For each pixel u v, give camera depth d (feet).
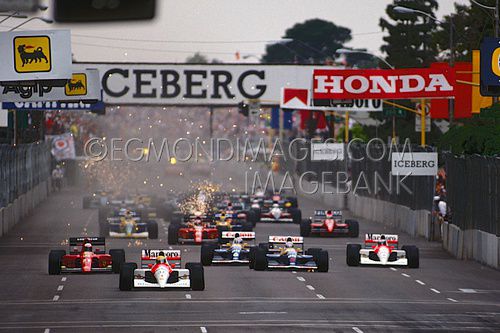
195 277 410.31
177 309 356.59
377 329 309.42
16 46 404.77
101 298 388.78
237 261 519.19
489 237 549.95
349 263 528.63
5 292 411.34
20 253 617.21
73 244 486.79
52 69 404.77
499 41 576.61
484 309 366.63
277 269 497.87
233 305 368.48
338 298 395.14
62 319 331.36
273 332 301.22
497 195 533.96
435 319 335.26
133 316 338.13
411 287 440.04
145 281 413.18
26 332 301.43
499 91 583.58
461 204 607.78
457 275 498.69
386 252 525.34
